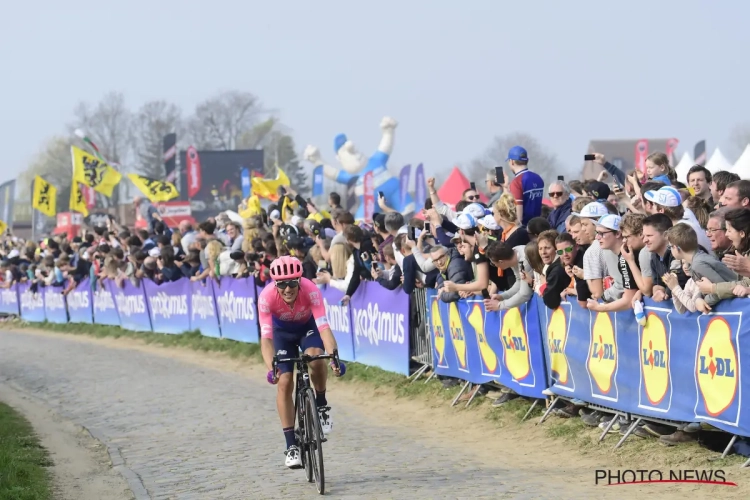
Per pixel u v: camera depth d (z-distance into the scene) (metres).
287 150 108.56
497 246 12.24
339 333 19.03
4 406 17.38
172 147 60.78
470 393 14.18
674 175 12.89
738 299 8.70
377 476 10.18
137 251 27.58
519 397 13.28
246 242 22.17
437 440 12.35
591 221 11.22
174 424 14.77
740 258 8.66
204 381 19.11
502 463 10.62
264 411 15.22
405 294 16.09
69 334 31.33
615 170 14.43
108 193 33.44
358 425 13.94
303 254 19.16
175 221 50.66
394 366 16.70
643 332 10.14
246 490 9.90
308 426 9.70
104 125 108.06
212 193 73.69
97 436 14.34
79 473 11.91
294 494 9.47
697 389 9.32
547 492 8.83
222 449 12.48
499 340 13.23
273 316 10.10
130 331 28.67
